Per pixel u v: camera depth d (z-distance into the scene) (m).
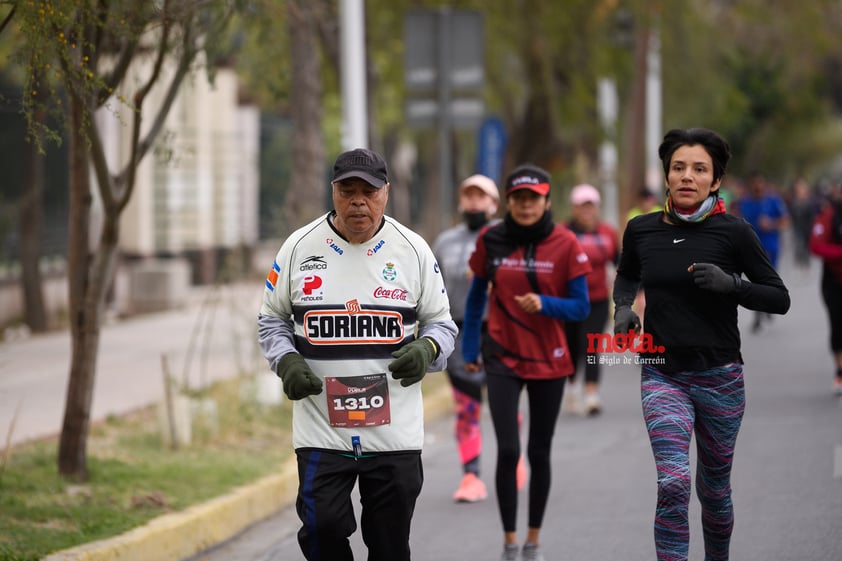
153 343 38.12
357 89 28.69
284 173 75.06
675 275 12.91
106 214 18.75
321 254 11.93
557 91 48.41
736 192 99.81
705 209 12.91
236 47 25.75
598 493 20.02
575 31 46.97
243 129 69.12
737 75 104.25
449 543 17.27
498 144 34.97
